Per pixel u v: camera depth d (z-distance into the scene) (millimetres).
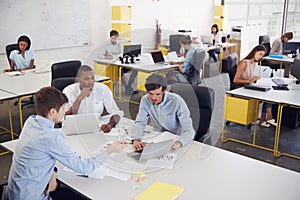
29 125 1701
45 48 5820
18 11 5359
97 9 6434
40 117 1699
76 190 1645
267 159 3396
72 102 2295
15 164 1641
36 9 5570
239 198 1574
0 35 5238
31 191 1615
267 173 1824
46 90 1706
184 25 8109
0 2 5125
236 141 3814
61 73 3568
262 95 3502
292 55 6082
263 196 1594
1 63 5328
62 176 1780
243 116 3545
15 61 4688
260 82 4059
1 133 3893
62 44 6039
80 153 1987
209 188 1659
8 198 1663
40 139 1611
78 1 6094
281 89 3746
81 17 6203
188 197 1577
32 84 3793
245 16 9141
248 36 8438
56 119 1726
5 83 3832
